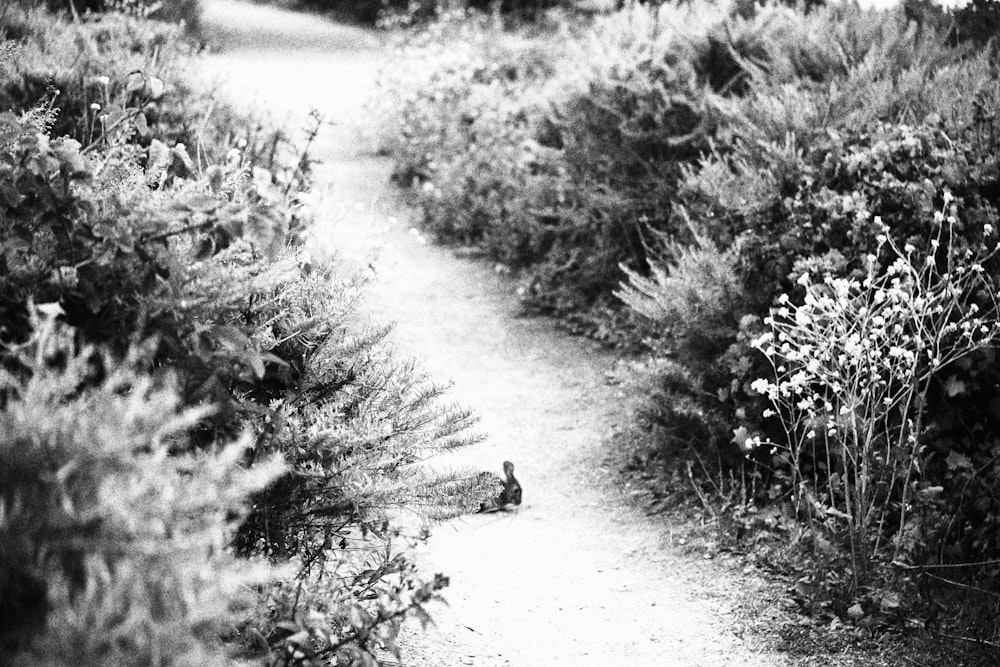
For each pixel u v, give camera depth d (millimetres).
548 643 3797
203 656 1713
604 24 8734
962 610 3959
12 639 1711
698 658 3752
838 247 5000
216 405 2467
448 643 3725
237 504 2471
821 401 4797
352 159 11359
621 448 5555
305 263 3568
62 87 4918
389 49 14562
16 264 2555
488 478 3377
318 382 3197
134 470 1956
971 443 4469
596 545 4633
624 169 7512
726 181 5785
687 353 5355
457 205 8961
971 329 4473
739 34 7500
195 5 18000
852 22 7246
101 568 1687
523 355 6832
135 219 2668
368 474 3086
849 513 4203
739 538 4613
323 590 2910
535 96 8945
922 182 4863
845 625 3963
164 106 5199
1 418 1933
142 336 2631
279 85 14328
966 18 7281
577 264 7723
